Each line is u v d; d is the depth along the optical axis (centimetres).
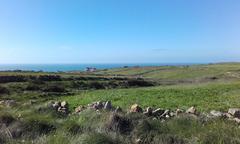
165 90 3881
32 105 1584
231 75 9938
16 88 5359
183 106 2286
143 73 15712
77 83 6775
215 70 12838
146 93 3562
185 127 1007
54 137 844
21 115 1202
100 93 4047
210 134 875
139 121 1027
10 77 6197
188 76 11906
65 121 1053
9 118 1074
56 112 1393
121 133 954
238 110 1304
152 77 12781
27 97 4331
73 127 962
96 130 921
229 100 2650
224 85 4400
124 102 2723
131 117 1088
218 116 1190
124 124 1028
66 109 1548
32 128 982
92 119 1077
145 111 1366
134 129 972
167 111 1373
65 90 5862
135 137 919
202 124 1036
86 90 6072
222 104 2369
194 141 856
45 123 1020
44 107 1448
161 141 873
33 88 5562
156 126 1009
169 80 9862
